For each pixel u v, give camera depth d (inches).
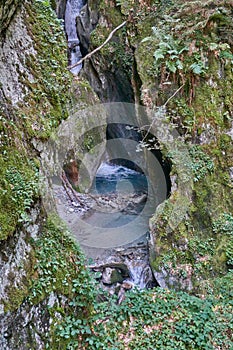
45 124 159.8
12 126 131.7
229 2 204.8
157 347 134.1
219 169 201.3
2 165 119.1
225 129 205.2
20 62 154.7
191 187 192.9
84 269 143.2
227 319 146.9
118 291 180.1
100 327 137.3
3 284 105.9
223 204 195.9
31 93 157.6
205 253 183.0
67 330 126.4
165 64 207.6
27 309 113.2
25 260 118.1
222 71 207.2
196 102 205.3
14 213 113.3
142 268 193.8
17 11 157.0
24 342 109.6
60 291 128.7
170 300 157.8
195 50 203.9
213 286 169.3
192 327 140.9
